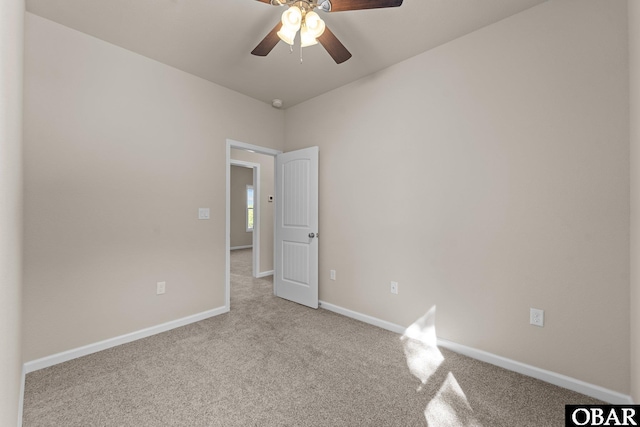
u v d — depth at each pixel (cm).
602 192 172
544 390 181
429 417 158
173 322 273
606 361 171
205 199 300
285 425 152
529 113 196
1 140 82
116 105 239
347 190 308
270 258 513
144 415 158
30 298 200
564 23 183
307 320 296
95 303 228
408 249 259
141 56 254
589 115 176
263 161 505
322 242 334
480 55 217
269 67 275
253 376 195
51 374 196
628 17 163
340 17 205
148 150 258
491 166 212
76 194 219
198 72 284
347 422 154
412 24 212
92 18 206
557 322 187
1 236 85
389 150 272
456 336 230
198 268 294
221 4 193
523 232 199
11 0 101
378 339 252
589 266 176
